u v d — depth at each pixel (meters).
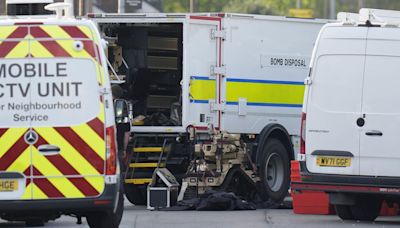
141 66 58.81
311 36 61.22
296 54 60.44
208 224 45.78
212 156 56.03
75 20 36.78
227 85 57.16
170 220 47.78
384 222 47.72
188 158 56.12
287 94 59.97
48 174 36.38
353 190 45.53
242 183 58.31
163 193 54.28
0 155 36.31
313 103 46.34
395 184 45.16
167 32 59.22
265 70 58.88
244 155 57.31
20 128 36.34
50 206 36.34
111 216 38.91
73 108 36.50
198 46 56.03
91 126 36.50
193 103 55.94
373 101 45.53
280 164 59.31
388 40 45.56
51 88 36.44
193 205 53.97
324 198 51.31
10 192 36.31
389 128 45.31
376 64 45.56
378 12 46.38
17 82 36.44
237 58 57.56
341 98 45.94
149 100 59.47
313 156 46.28
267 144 58.34
